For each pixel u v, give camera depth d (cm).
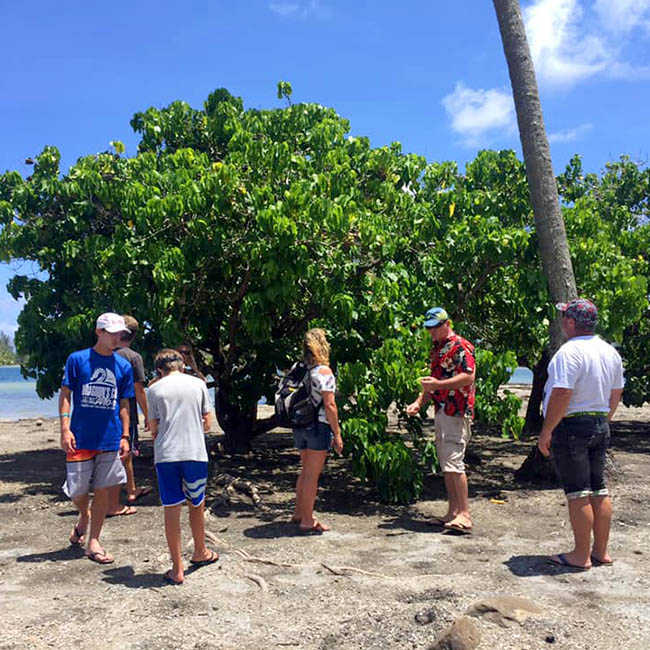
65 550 551
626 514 653
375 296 827
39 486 819
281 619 402
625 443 1189
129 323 705
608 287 928
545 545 557
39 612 414
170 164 980
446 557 523
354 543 568
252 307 784
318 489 797
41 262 968
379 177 1012
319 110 1106
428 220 862
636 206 1465
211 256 814
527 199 958
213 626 391
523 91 819
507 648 354
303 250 768
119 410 537
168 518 466
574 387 482
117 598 438
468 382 600
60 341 991
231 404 1052
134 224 869
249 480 855
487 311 995
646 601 424
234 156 860
